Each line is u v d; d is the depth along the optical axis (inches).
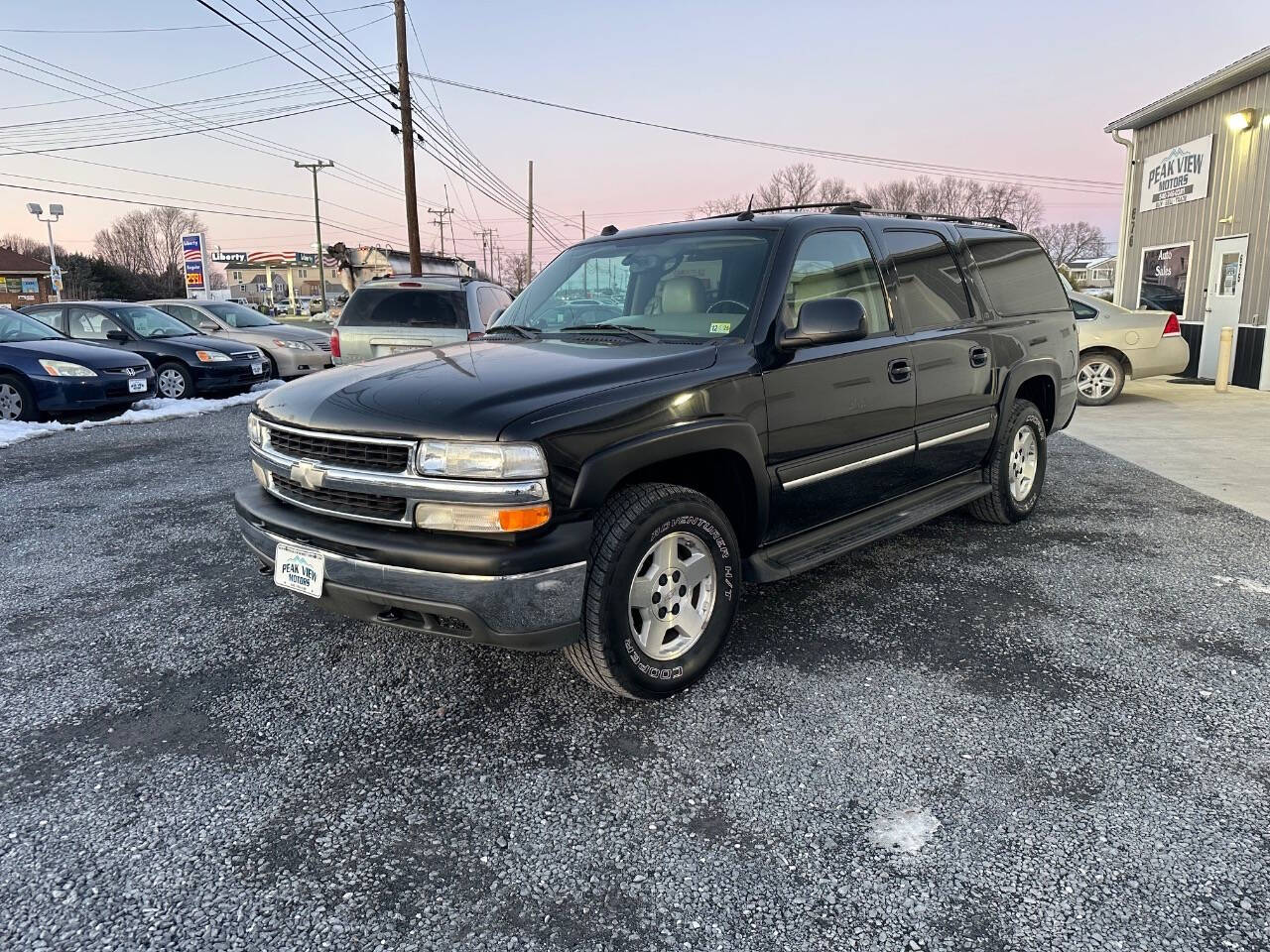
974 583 167.8
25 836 92.2
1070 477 266.1
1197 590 163.3
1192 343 548.1
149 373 422.0
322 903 81.7
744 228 148.0
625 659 112.0
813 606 156.1
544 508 101.4
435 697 122.9
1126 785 99.0
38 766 106.1
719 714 116.8
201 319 570.6
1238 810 94.1
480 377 116.1
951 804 95.9
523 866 87.0
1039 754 106.0
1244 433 340.5
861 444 149.5
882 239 164.1
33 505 238.5
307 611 156.3
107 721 117.0
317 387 124.0
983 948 74.9
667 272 147.9
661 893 82.7
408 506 104.7
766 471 129.9
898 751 107.0
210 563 184.7
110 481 269.0
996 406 189.3
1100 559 182.4
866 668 130.2
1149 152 598.5
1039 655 134.3
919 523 161.6
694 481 131.7
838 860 87.1
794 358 134.3
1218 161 516.4
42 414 384.2
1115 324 413.1
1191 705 117.9
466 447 100.7
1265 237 474.6
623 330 140.3
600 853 88.8
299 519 116.0
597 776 102.5
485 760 106.5
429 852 89.3
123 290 2659.9
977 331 181.2
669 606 118.8
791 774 102.4
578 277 161.6
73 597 164.7
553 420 103.3
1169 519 215.5
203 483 265.4
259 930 78.2
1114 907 79.6
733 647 138.6
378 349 364.5
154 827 93.7
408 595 104.0
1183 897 80.7
